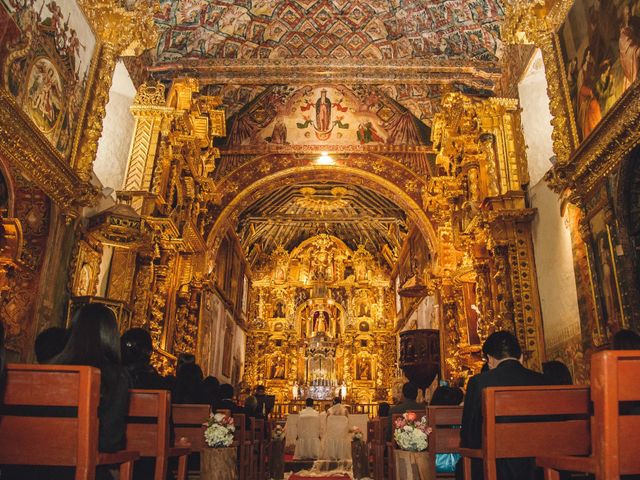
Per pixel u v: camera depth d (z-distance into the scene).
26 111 7.79
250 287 32.31
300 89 19.83
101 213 10.06
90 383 2.65
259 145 20.55
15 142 7.29
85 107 9.62
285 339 32.56
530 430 3.14
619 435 2.46
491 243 12.27
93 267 10.65
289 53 17.23
